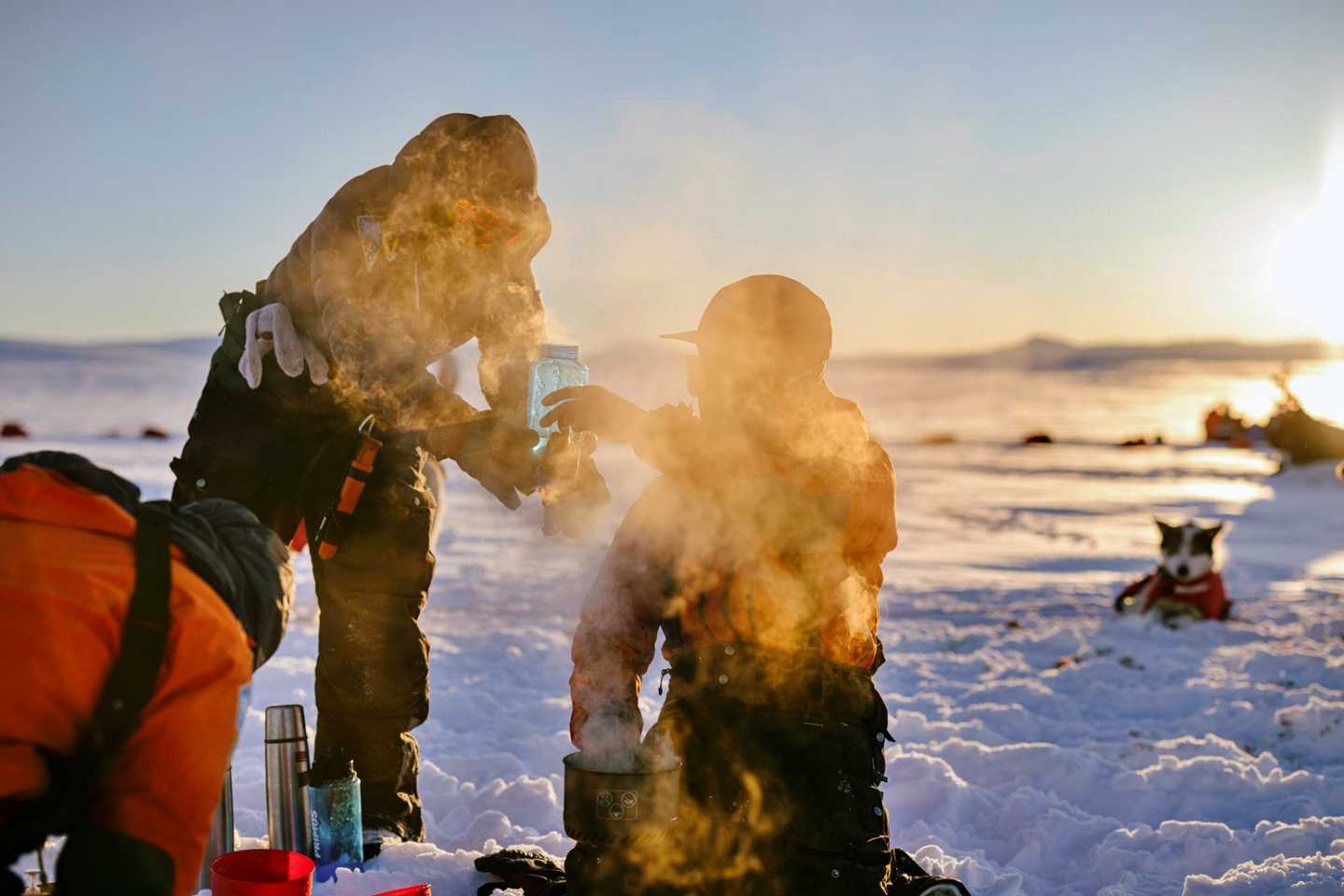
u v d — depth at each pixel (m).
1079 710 7.39
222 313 4.46
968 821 5.25
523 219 4.20
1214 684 7.80
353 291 4.15
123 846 2.31
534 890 3.83
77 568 2.32
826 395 3.46
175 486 4.44
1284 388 28.11
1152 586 10.41
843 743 3.25
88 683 2.29
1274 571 14.09
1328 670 8.34
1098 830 5.06
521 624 9.37
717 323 3.42
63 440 28.00
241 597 2.56
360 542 4.32
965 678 8.17
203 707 2.37
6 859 2.33
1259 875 4.41
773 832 3.18
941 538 16.92
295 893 3.38
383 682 4.38
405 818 4.48
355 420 4.35
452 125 4.19
